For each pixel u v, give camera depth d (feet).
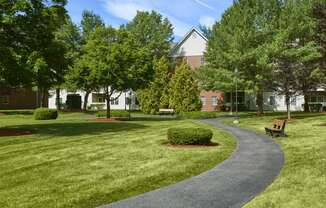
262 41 128.67
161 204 32.01
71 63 94.38
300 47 120.06
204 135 63.52
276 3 134.72
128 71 128.47
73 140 73.20
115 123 115.34
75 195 34.91
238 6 142.51
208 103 209.46
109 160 51.52
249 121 114.01
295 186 35.96
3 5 79.25
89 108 231.71
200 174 42.65
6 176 43.47
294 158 50.01
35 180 41.04
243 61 124.26
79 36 203.51
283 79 117.19
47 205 32.14
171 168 45.93
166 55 237.04
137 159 51.88
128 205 31.86
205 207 31.09
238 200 32.76
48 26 86.53
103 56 127.24
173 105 169.37
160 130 90.02
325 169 42.24
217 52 142.41
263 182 38.45
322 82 118.62
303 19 124.67
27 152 59.82
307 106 163.63
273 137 73.15
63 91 250.37
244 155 53.93
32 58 82.23
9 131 87.20
